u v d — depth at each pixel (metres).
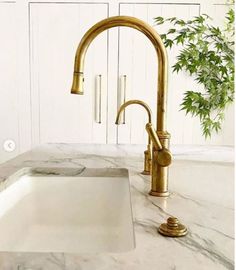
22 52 2.43
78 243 1.00
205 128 1.91
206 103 1.38
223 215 0.72
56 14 2.39
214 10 2.34
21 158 1.36
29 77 2.46
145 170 1.11
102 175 1.17
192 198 0.85
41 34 2.41
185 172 1.15
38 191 1.16
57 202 1.17
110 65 2.41
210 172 1.15
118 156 1.44
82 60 0.80
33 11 2.39
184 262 0.50
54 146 1.70
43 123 2.50
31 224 1.14
